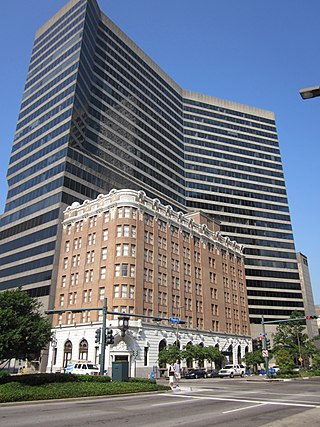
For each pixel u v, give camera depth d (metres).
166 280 58.72
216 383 38.03
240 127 129.62
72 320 54.81
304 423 12.47
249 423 12.63
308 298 115.81
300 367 79.12
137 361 48.34
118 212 55.72
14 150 83.81
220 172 117.06
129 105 94.38
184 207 102.62
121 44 99.81
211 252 74.62
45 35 94.69
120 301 50.19
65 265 60.41
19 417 14.05
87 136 77.00
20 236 70.94
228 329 72.19
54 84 81.75
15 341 23.95
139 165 90.06
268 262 110.69
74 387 22.38
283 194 124.50
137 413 15.24
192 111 123.25
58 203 65.00
